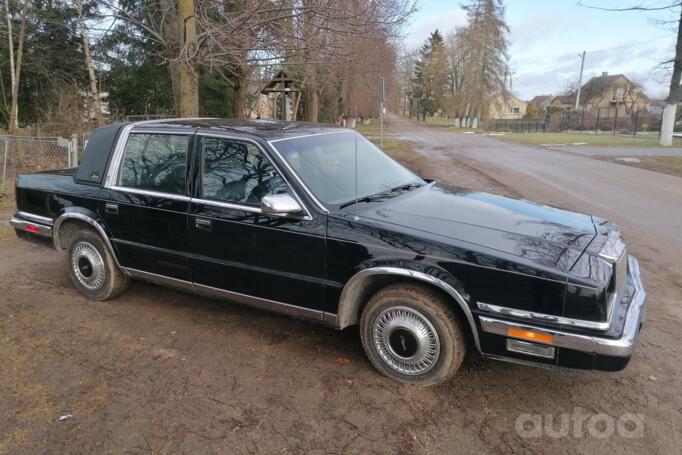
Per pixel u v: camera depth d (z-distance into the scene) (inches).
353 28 387.5
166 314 178.1
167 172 161.9
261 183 144.7
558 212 154.8
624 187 455.5
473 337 128.3
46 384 133.5
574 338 112.0
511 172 564.7
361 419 119.6
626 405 125.1
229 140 151.8
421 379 132.0
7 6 680.4
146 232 165.8
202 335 162.1
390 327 133.2
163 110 840.9
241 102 745.6
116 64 825.5
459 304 121.9
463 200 155.6
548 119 2134.6
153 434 113.9
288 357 148.3
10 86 816.9
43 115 793.6
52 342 156.9
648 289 203.5
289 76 666.2
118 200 170.6
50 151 477.7
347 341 158.4
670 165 628.1
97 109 624.4
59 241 192.4
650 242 271.7
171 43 430.3
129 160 171.8
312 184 142.6
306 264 138.3
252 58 408.8
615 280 118.7
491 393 130.3
